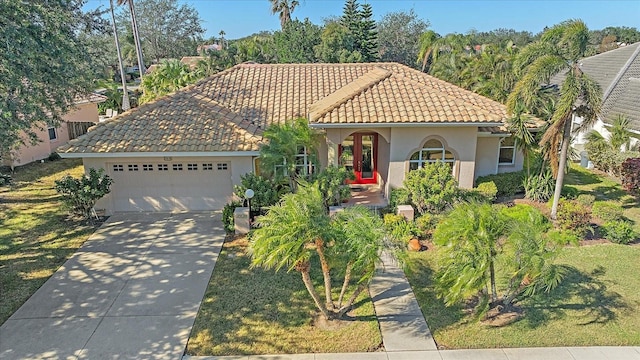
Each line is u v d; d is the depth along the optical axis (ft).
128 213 59.52
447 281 33.14
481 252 31.60
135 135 57.93
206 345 32.04
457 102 58.54
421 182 52.65
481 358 30.50
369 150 69.21
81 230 53.83
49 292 39.47
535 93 54.65
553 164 54.08
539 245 32.89
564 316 35.24
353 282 40.91
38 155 89.10
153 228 54.24
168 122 60.64
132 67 281.13
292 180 55.21
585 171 80.69
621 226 48.80
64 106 54.44
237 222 51.52
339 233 30.91
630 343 32.04
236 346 31.91
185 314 35.94
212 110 63.41
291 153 53.83
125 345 31.99
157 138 57.21
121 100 147.54
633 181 64.75
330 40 150.61
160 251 47.80
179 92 69.87
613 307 36.42
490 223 32.30
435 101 58.85
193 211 60.03
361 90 60.80
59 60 47.44
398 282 40.96
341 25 166.61
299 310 36.45
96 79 63.16
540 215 38.11
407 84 63.10
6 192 69.26
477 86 89.61
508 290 35.24
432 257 45.68
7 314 35.96
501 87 86.22
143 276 42.37
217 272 43.06
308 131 56.29
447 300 33.91
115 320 35.12
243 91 72.02
